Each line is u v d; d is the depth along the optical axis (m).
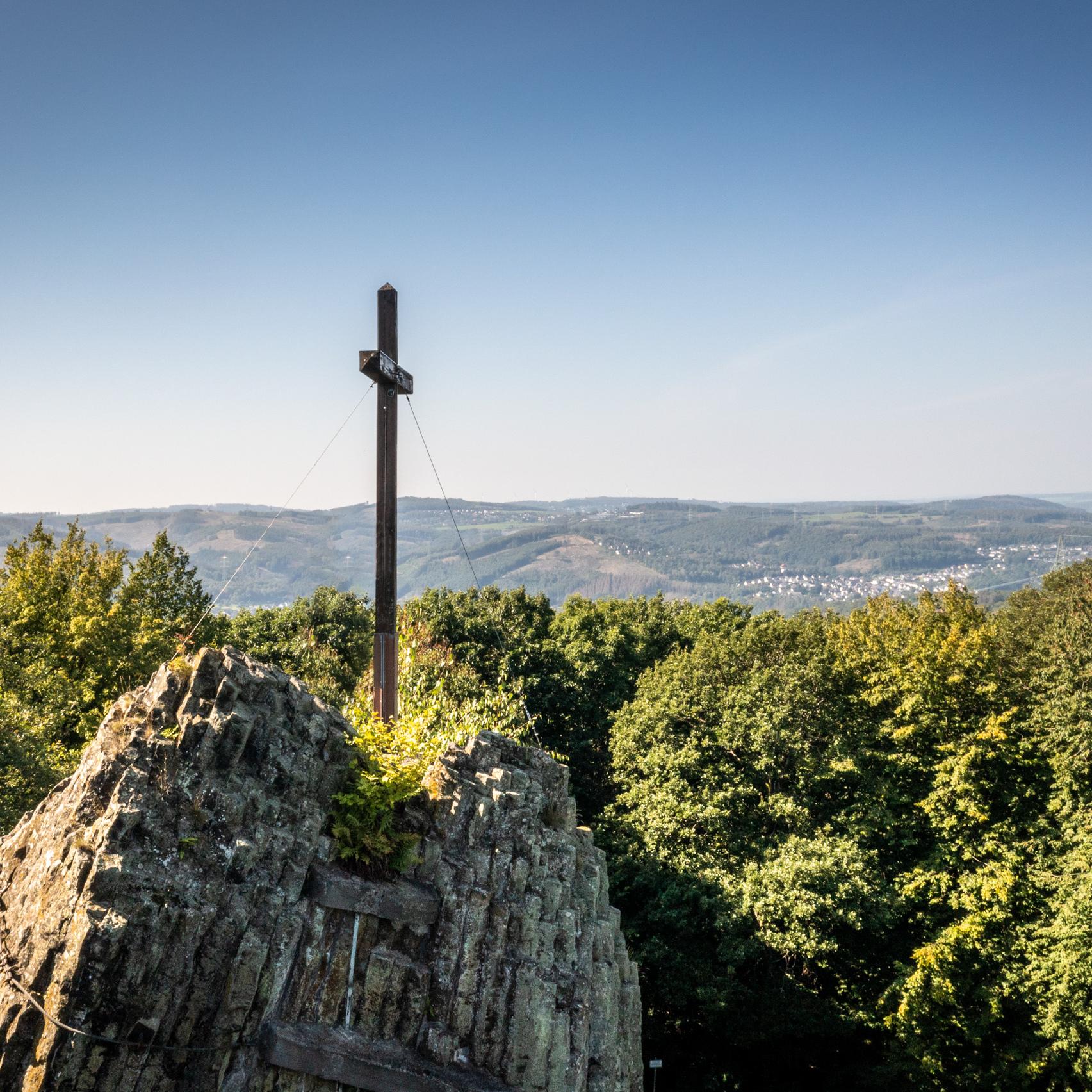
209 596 43.09
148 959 9.16
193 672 10.61
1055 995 33.28
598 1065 13.52
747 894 35.59
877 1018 36.19
